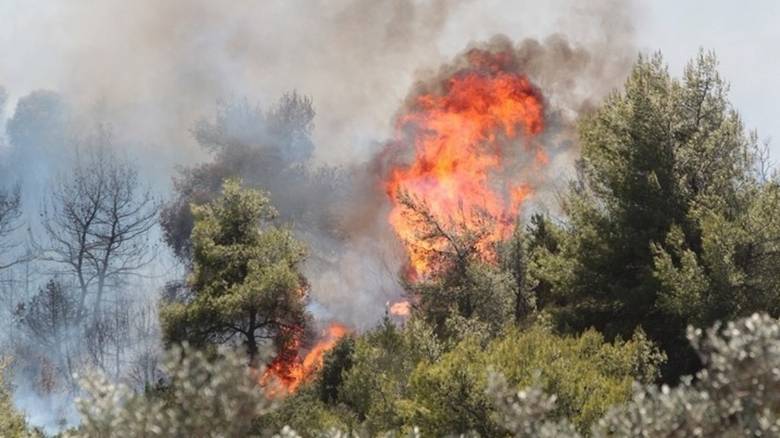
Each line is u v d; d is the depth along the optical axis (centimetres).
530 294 14212
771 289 10262
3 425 9412
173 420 3841
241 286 14275
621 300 11219
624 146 11888
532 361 8275
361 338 12862
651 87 12244
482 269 14025
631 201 11631
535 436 3844
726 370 3753
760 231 10375
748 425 3644
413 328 12225
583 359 9050
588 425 7350
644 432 3762
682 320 10694
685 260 10325
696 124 11938
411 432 4316
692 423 3706
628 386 7938
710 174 11594
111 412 3809
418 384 8462
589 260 11744
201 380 3922
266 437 3975
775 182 11050
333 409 11200
